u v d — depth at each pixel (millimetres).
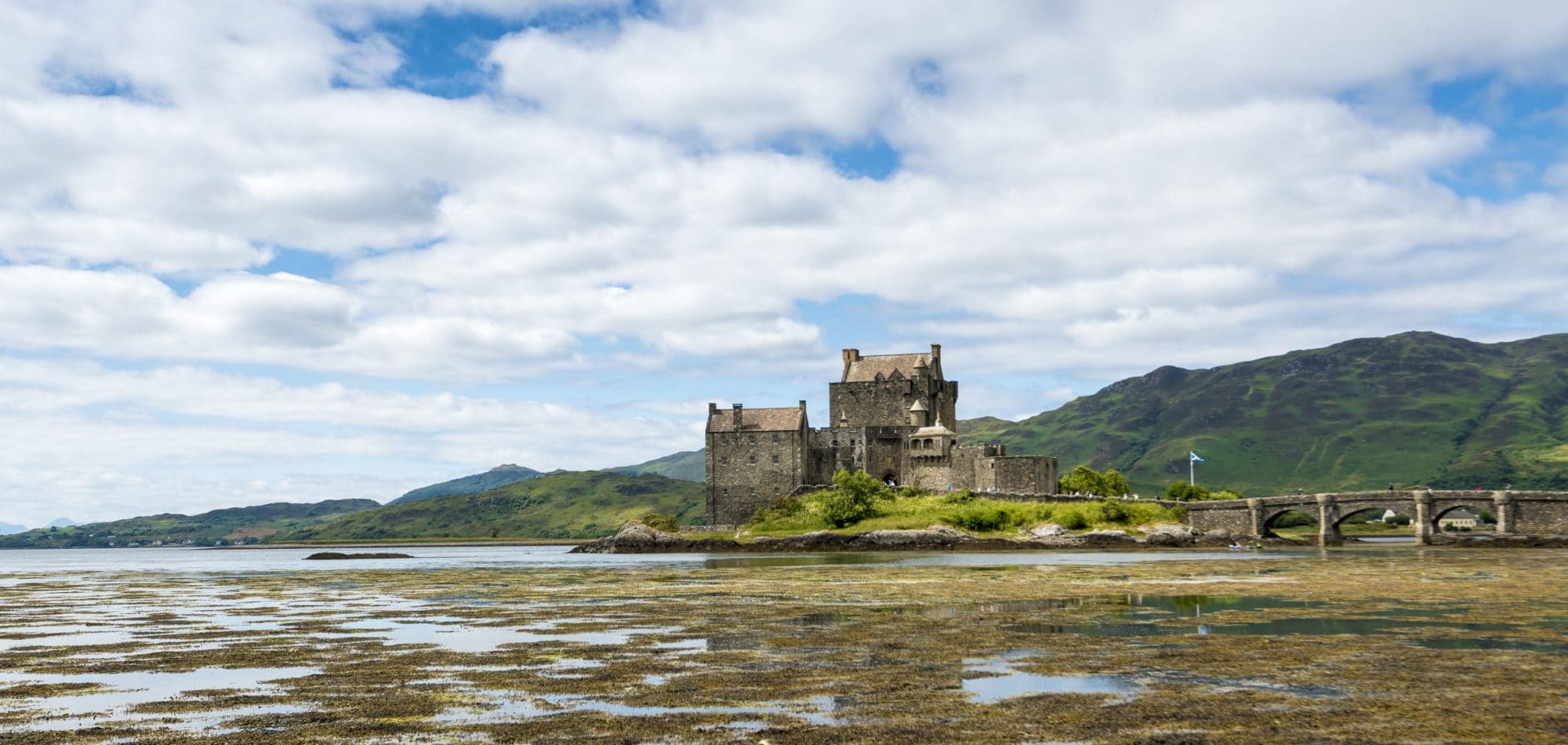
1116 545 171875
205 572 153000
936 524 179375
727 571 120688
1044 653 48531
